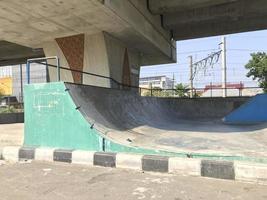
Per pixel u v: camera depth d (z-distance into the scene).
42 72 54.19
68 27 14.62
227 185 5.65
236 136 11.00
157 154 7.22
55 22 13.73
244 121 17.20
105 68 16.20
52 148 8.35
